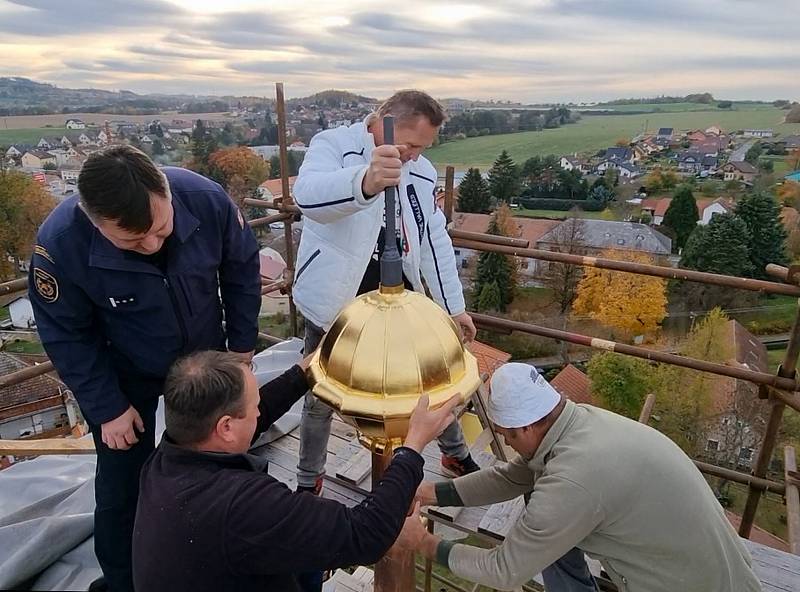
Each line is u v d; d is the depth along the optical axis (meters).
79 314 1.91
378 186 1.45
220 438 1.47
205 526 1.35
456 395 1.26
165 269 1.94
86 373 1.98
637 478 1.83
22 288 2.87
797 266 2.73
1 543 2.54
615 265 3.16
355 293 2.27
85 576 2.51
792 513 3.15
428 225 2.47
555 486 1.86
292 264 4.54
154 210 1.61
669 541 1.84
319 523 1.36
